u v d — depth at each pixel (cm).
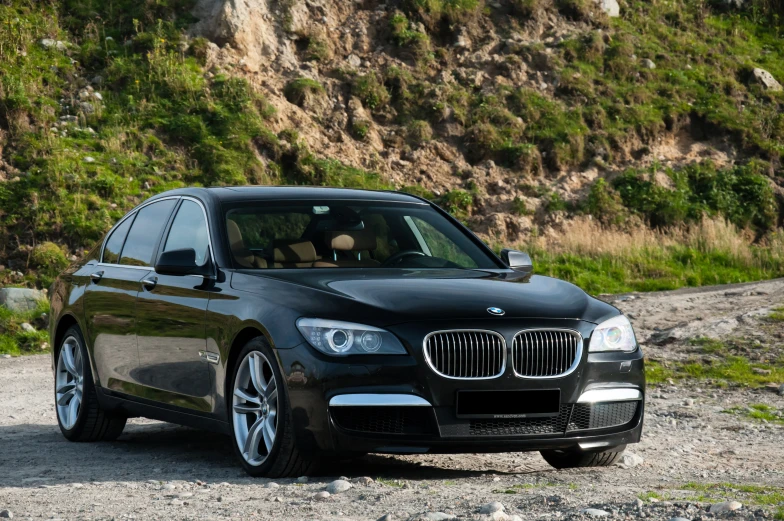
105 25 4278
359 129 4244
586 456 950
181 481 847
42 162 3447
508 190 4216
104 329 1102
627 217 4172
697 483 829
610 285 3506
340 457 812
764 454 1093
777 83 5222
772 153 4700
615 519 603
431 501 700
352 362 799
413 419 809
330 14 4666
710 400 1541
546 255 3712
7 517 691
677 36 5384
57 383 1205
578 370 846
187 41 4247
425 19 4791
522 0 5012
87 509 721
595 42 4950
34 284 2994
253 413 887
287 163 3944
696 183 4444
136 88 3972
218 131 3897
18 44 3969
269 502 722
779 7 5909
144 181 3550
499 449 826
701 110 4806
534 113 4553
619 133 4572
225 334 891
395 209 1070
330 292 848
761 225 4347
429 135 4362
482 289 882
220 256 955
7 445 1145
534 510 654
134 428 1287
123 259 1130
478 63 4744
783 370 1748
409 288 864
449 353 811
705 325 2045
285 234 988
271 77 4325
